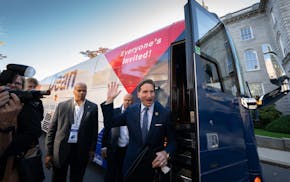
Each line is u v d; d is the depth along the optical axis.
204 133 1.64
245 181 2.10
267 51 2.25
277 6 12.58
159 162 1.56
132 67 3.59
